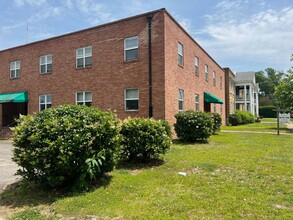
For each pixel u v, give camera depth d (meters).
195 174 6.13
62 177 4.86
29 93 18.47
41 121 5.14
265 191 4.82
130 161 7.74
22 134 4.93
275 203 4.23
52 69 17.27
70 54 16.41
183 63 15.94
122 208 4.10
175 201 4.33
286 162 7.33
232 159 7.79
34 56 18.31
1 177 6.30
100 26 15.18
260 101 76.44
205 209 3.99
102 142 5.36
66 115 5.29
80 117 5.32
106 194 4.78
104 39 15.02
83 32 15.88
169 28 13.77
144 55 13.58
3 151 11.28
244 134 16.48
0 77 20.45
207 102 21.44
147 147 7.33
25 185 5.37
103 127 5.30
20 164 4.91
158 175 6.07
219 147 10.52
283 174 6.02
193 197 4.52
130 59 14.08
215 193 4.71
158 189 5.02
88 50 15.68
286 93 22.23
